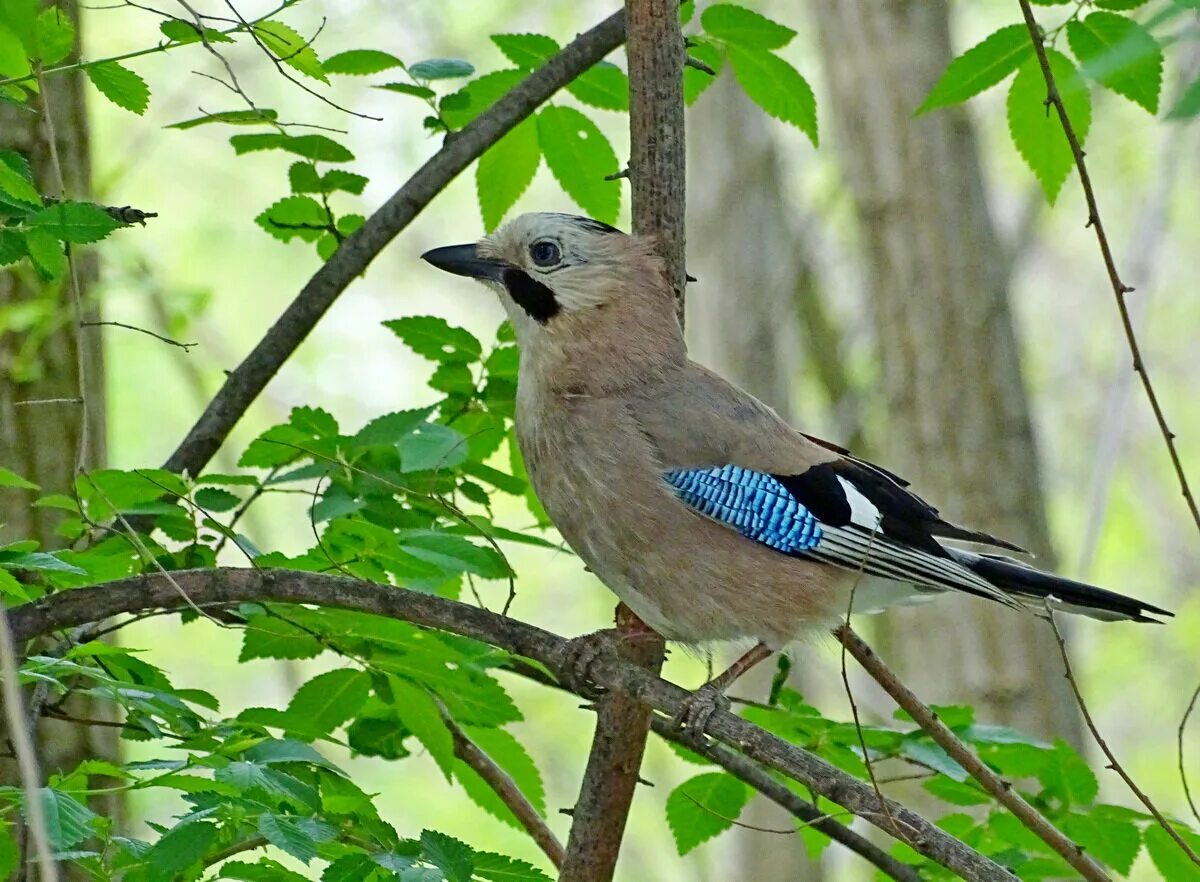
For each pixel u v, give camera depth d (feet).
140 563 24.12
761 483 26.16
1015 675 43.80
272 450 26.16
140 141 55.72
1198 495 75.61
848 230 61.05
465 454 25.31
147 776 20.29
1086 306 76.54
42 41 21.63
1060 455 75.31
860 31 46.88
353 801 20.61
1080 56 26.40
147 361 61.05
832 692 57.77
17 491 28.50
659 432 26.25
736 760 26.48
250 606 23.86
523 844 62.39
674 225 26.25
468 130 28.35
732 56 29.04
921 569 26.27
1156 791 73.46
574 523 26.63
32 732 20.40
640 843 70.33
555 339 27.04
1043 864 25.68
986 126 64.44
